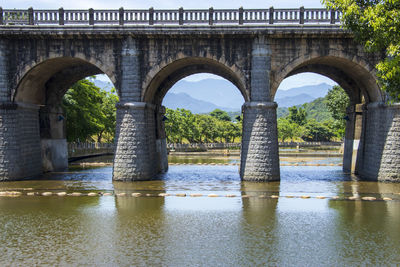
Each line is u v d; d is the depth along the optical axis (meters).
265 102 29.66
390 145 29.55
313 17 29.78
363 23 25.02
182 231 17.91
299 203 23.34
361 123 35.47
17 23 30.86
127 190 27.03
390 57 29.30
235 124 122.81
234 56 30.17
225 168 43.88
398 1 23.59
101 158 59.06
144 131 30.67
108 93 74.75
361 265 14.09
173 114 94.25
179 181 31.38
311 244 16.27
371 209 21.91
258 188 27.80
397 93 27.17
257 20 29.89
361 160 34.28
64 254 15.05
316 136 139.88
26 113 32.34
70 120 48.44
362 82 32.94
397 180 29.48
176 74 36.56
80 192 26.33
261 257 14.82
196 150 88.25
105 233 17.59
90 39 30.39
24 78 30.97
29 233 17.58
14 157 30.61
